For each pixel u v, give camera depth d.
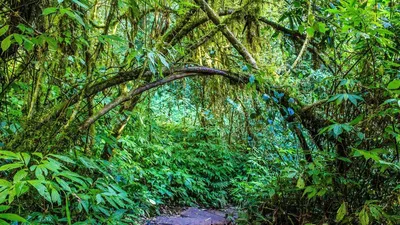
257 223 2.67
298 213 2.45
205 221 4.06
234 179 5.21
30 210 1.62
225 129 4.44
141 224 3.54
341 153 2.17
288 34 3.24
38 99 2.09
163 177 4.52
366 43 2.12
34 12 1.82
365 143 2.05
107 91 2.67
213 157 5.43
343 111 2.16
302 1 2.67
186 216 4.20
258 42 3.31
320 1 2.79
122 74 2.09
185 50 2.63
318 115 2.34
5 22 1.77
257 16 2.99
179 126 6.00
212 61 3.41
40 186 0.96
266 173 4.30
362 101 2.08
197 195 4.86
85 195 1.40
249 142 3.42
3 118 2.04
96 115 1.97
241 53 2.81
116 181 2.63
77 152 1.94
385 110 1.87
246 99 3.32
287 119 2.47
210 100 3.60
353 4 1.99
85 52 2.19
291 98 2.46
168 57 2.31
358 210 2.00
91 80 2.11
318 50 3.20
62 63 2.21
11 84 2.03
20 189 0.93
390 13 2.30
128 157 3.60
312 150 2.46
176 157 5.11
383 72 2.00
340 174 2.12
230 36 2.81
